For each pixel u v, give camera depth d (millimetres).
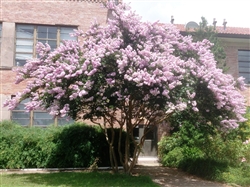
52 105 8812
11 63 14320
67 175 10023
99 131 12391
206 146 11680
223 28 17938
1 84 14102
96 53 8414
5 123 12758
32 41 14750
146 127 10438
